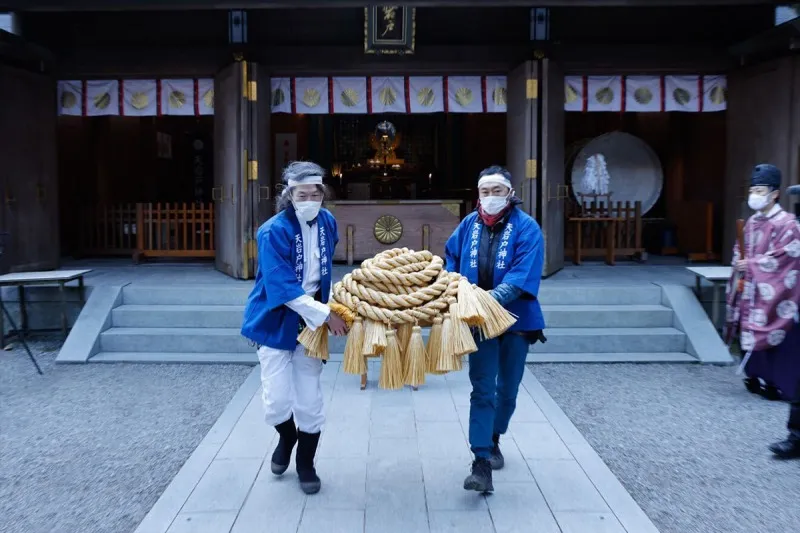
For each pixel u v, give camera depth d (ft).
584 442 12.29
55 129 25.85
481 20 25.49
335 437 12.53
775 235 12.50
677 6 25.46
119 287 20.95
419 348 9.29
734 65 25.43
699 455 12.03
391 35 24.27
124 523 9.52
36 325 21.16
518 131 24.79
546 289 20.98
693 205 32.09
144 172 38.37
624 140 32.55
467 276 10.43
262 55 25.13
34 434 13.07
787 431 13.21
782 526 9.44
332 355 18.74
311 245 9.93
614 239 30.30
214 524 9.21
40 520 9.61
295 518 9.37
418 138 43.78
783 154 23.20
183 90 26.58
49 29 25.62
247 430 12.85
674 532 9.25
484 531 9.03
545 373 17.48
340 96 26.16
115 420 13.88
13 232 23.29
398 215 28.22
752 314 12.68
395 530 9.05
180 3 20.70
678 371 17.69
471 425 9.90
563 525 9.20
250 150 23.81
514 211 10.31
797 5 21.50
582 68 25.54
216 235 26.55
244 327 9.95
